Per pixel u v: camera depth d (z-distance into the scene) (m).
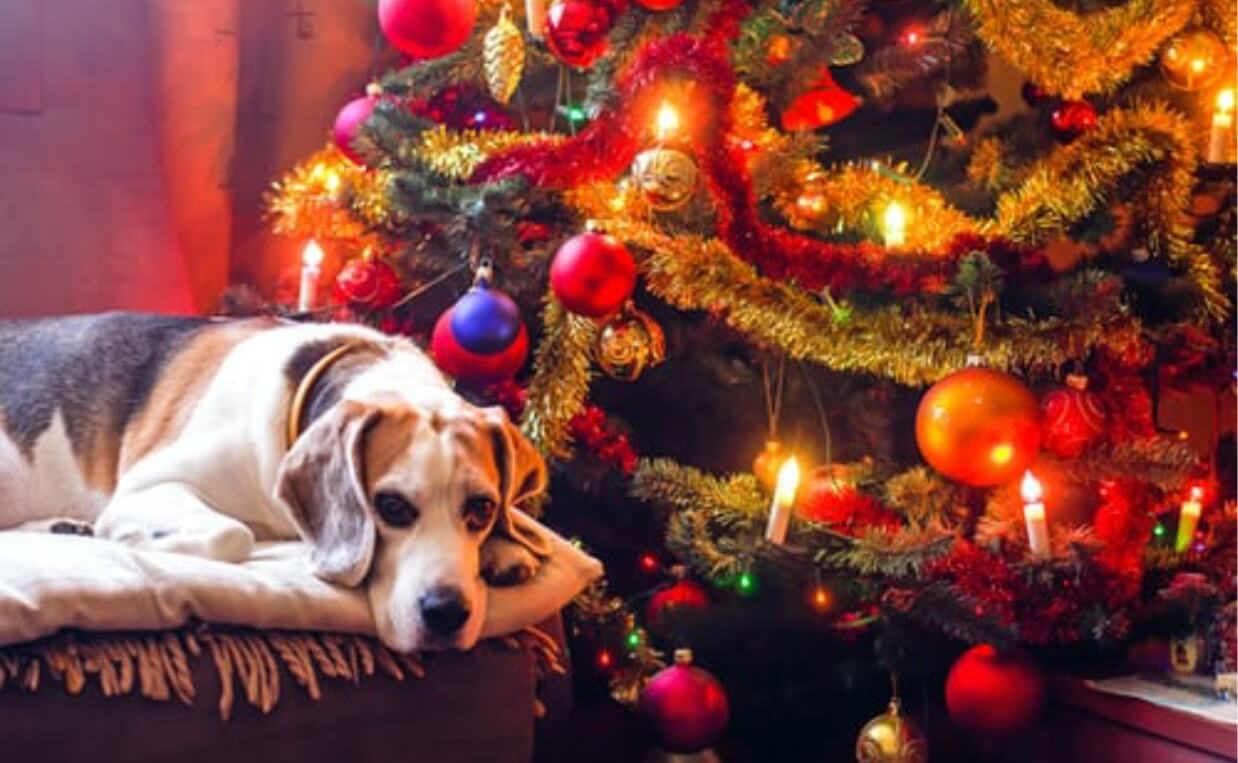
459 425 1.78
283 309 2.48
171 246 2.64
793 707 2.47
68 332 2.16
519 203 2.15
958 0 2.35
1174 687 2.36
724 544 2.21
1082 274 2.23
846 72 2.51
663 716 2.21
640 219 2.25
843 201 2.32
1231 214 2.52
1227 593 2.40
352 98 2.79
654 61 2.07
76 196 2.56
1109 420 2.34
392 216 2.37
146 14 2.61
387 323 2.43
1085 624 2.25
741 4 2.19
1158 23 2.30
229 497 1.96
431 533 1.71
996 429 2.09
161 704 1.53
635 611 2.46
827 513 2.21
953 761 2.55
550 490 2.46
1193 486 2.49
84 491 2.04
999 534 2.21
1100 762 2.35
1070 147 2.31
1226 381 2.65
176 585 1.58
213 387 2.02
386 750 1.67
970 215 2.47
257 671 1.59
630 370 2.28
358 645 1.67
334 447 1.75
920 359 2.18
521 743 1.77
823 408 2.46
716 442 2.50
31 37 2.51
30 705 1.46
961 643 2.35
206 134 2.69
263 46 2.75
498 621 1.75
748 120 2.27
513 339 2.13
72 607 1.50
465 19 2.15
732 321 2.21
